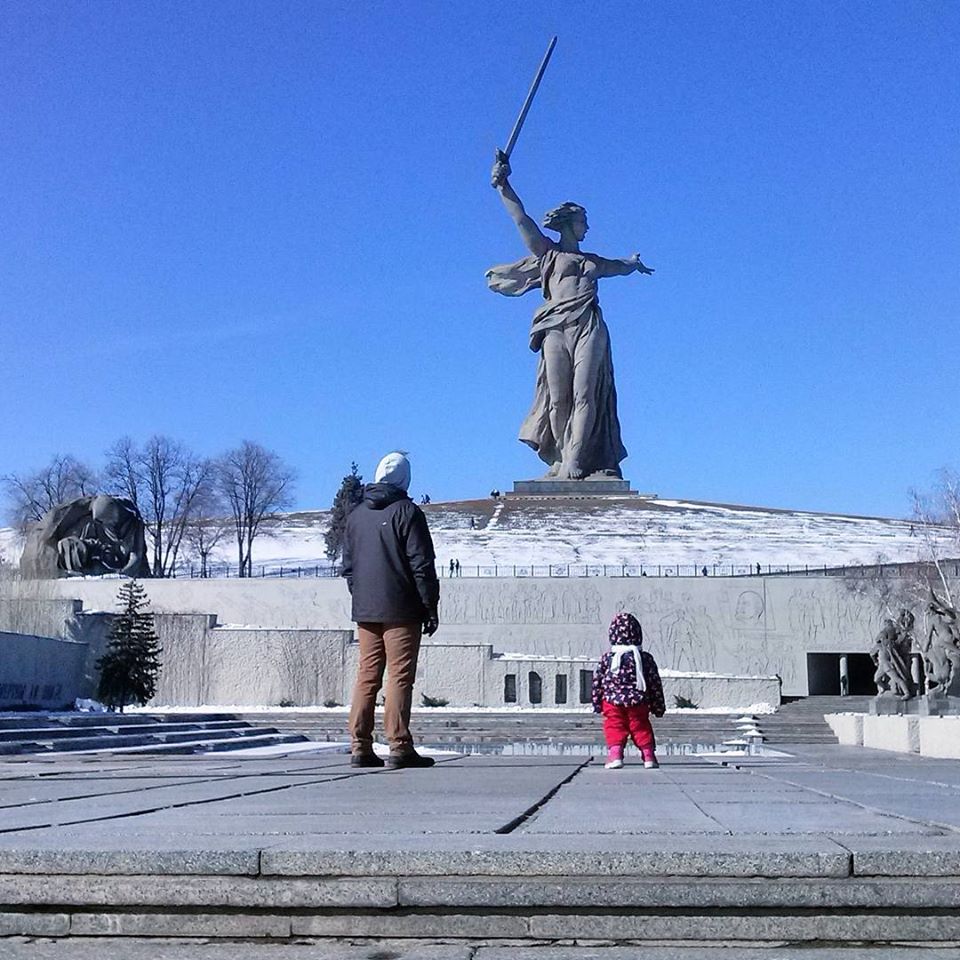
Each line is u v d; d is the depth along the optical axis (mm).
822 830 5211
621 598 65625
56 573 71125
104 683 47094
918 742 25766
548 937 4227
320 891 4309
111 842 4770
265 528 129000
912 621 35688
